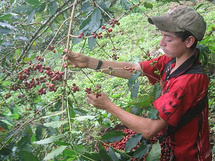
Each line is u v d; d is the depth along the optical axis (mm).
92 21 2203
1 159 1947
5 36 3383
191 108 2072
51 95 5348
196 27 2018
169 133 2166
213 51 3869
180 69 2107
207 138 2242
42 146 2381
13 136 2004
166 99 2014
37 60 2184
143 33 7602
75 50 7898
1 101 2441
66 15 3264
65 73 1973
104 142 2047
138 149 1973
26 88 2152
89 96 2057
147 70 2523
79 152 1807
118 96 5031
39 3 2424
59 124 1796
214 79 4297
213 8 7484
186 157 2158
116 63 2625
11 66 2855
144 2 2352
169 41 2086
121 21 8789
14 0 3268
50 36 4449
